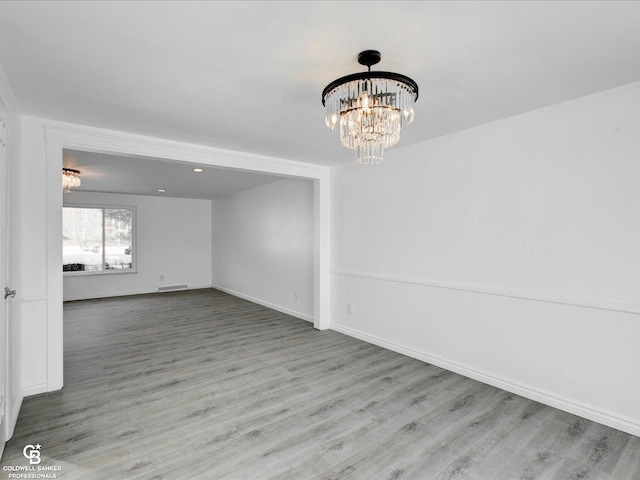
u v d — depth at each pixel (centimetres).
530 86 218
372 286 400
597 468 188
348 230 433
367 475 182
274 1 136
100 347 388
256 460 193
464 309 308
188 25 153
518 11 143
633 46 171
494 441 212
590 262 234
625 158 219
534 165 261
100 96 229
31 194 267
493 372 288
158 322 502
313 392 277
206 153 354
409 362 342
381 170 386
